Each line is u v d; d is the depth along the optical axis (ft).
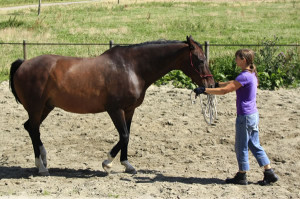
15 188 20.85
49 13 138.00
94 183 21.42
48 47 68.13
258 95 41.42
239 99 20.74
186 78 46.42
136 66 22.53
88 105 22.43
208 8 151.84
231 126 32.09
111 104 22.24
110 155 22.82
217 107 37.06
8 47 66.13
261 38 80.64
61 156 26.50
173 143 28.66
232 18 118.83
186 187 20.84
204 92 20.44
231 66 48.57
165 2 166.50
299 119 33.32
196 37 84.48
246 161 20.94
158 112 36.06
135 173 23.45
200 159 25.89
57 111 36.60
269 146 27.48
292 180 22.24
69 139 29.71
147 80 22.91
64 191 20.21
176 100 39.99
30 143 29.09
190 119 33.94
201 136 30.07
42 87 22.03
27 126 23.50
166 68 22.80
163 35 86.22
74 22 109.81
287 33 88.53
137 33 89.76
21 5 178.91
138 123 33.06
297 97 40.65
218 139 29.30
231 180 21.57
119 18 119.34
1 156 26.68
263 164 21.03
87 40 79.00
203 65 21.91
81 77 22.00
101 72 22.16
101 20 114.62
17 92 22.86
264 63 48.44
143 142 28.91
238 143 20.99
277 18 118.11
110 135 30.17
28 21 111.14
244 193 20.13
